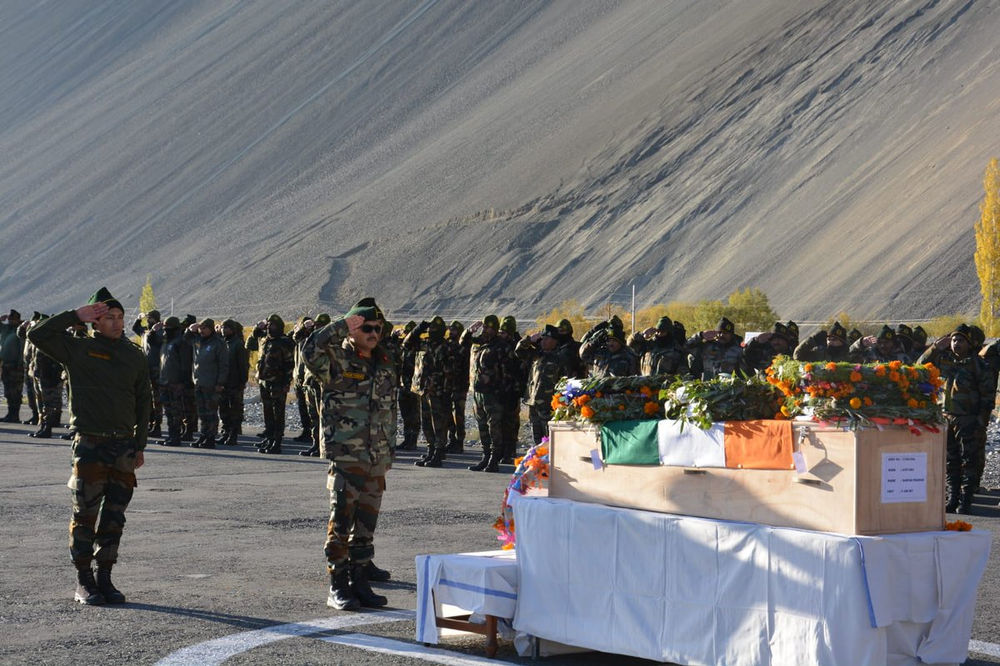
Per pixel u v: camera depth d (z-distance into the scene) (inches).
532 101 6619.1
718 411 252.7
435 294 4849.9
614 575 263.4
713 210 4611.2
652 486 266.2
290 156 6781.5
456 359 719.7
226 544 425.1
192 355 856.9
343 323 319.3
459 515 501.7
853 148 4539.9
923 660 234.1
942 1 5349.4
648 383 276.1
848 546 224.2
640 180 5147.6
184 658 262.2
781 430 241.4
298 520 486.0
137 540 433.1
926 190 3912.4
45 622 298.4
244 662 259.3
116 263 5940.0
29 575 362.9
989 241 2458.2
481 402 690.2
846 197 4192.9
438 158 6215.6
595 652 284.7
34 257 6210.6
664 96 5905.5
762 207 4458.7
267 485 611.8
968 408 531.8
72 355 322.0
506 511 312.8
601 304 4249.5
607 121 5905.5
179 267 5689.0
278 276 5295.3
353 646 277.6
